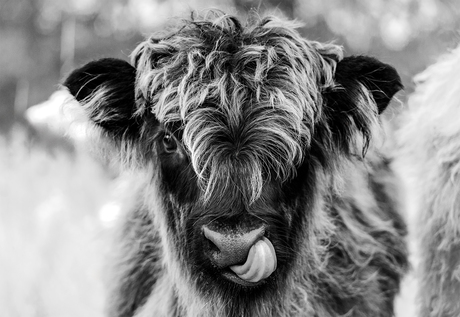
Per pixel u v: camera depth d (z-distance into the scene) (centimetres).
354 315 630
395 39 1680
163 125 552
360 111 575
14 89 2073
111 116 579
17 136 1553
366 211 682
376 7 1644
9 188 1201
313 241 603
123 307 658
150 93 559
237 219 509
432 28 1645
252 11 848
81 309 866
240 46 552
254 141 520
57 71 2044
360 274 647
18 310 860
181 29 577
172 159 559
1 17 2061
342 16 1653
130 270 660
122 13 1770
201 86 533
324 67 576
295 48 564
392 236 696
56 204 1105
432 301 670
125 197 706
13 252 963
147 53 570
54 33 2036
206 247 529
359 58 579
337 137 593
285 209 551
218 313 551
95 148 607
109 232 723
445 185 648
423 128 696
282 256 543
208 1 1468
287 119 534
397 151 767
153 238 654
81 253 964
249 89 534
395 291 693
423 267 684
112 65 575
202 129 523
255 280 513
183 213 554
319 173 592
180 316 608
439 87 687
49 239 1001
